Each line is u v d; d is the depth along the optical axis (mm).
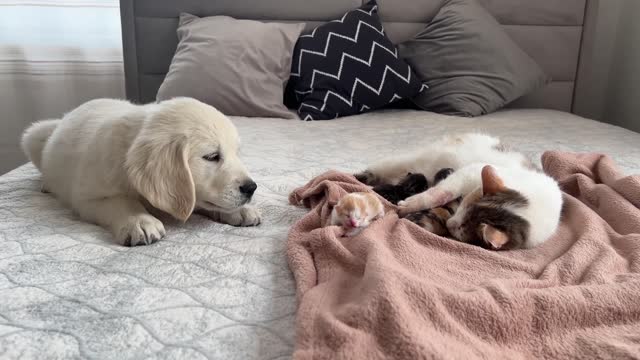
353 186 1386
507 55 2963
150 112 1288
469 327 804
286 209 1409
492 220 1160
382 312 775
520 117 2803
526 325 815
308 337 763
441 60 2975
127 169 1194
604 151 2012
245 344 792
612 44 3422
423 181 1476
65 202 1402
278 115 2666
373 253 972
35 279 969
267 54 2723
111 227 1206
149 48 3014
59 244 1129
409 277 857
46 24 2846
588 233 1155
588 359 763
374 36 2879
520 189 1240
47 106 2971
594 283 944
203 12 3016
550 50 3240
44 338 788
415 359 697
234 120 2520
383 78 2816
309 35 2846
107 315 856
